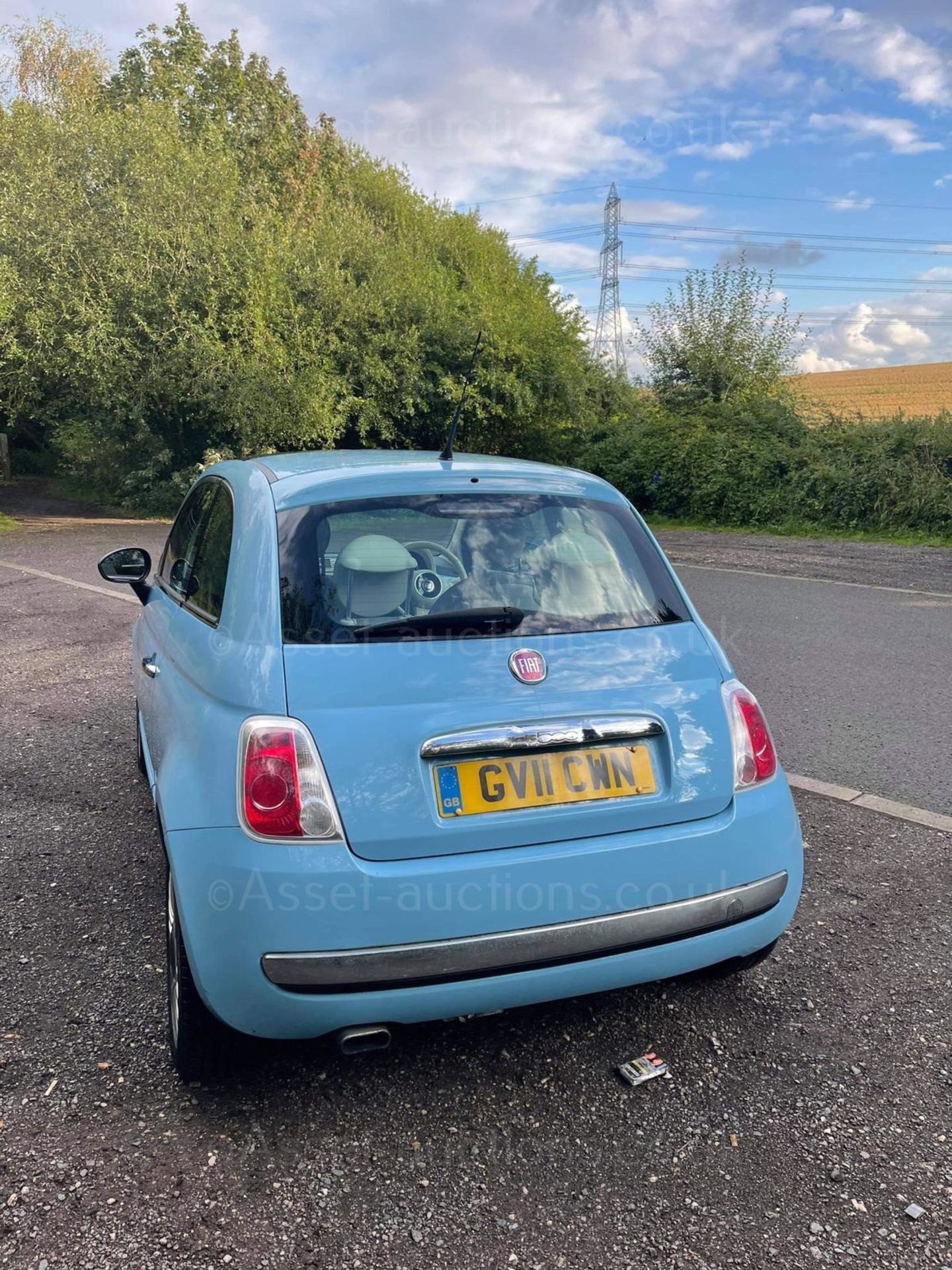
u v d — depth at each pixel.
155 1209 2.09
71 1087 2.51
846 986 3.01
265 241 21.59
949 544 16.06
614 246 58.41
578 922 2.31
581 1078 2.57
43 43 31.16
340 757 2.21
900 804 4.54
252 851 2.18
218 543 3.04
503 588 2.57
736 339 27.56
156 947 3.25
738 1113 2.42
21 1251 1.97
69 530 19.16
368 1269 1.95
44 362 20.12
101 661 7.64
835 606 10.07
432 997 2.22
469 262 30.70
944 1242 2.01
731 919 2.50
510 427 27.38
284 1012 2.18
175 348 20.34
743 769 2.59
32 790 4.78
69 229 20.19
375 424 23.70
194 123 30.67
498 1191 2.16
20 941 3.29
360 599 2.43
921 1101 2.46
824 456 19.33
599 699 2.43
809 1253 1.98
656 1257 1.98
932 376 82.94
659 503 22.19
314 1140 2.32
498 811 2.29
